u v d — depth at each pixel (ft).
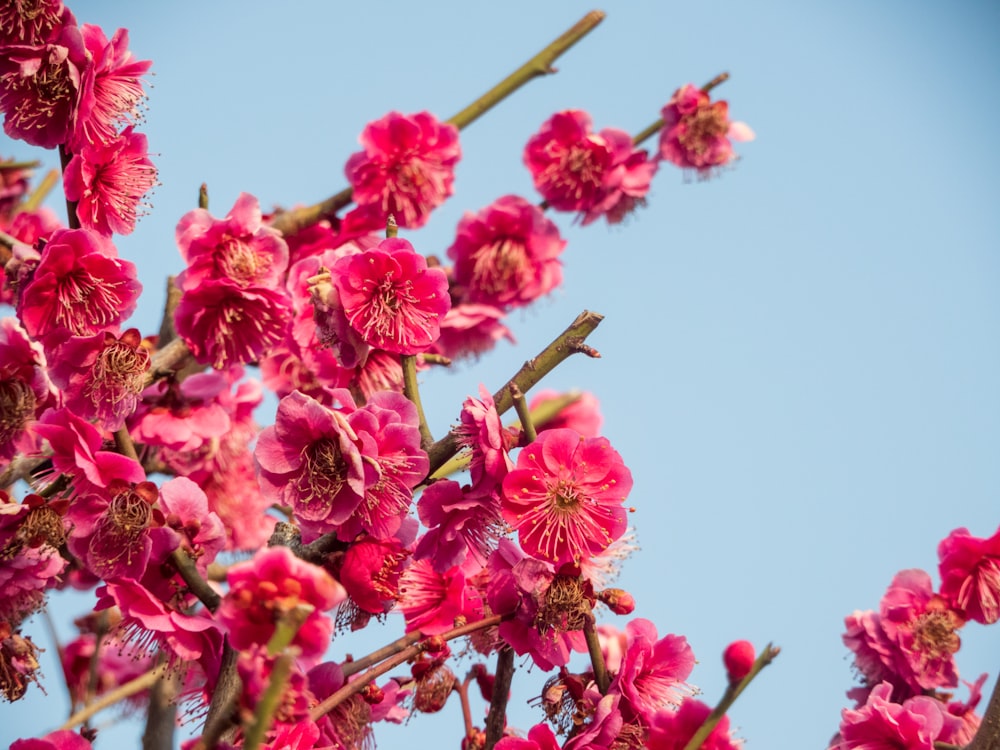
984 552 18.92
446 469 15.16
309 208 23.20
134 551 14.20
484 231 24.79
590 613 13.76
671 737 14.51
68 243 15.51
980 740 14.98
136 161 16.66
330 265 15.71
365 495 13.73
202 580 14.07
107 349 15.61
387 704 14.97
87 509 14.64
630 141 25.80
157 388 18.29
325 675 13.87
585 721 14.48
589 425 20.34
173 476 19.47
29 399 15.71
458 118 24.30
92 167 16.25
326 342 15.03
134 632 14.61
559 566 13.74
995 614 18.71
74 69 15.72
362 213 23.58
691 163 26.30
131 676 24.53
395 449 13.79
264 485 13.70
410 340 14.92
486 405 13.94
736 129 26.50
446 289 15.03
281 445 13.74
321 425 13.60
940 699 18.71
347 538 13.88
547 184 25.86
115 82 16.60
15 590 15.33
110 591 13.82
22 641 15.71
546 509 13.50
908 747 16.24
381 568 14.05
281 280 17.89
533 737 14.55
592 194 25.81
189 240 16.85
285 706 11.51
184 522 14.48
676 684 15.16
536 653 14.78
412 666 15.58
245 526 20.66
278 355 21.36
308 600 11.45
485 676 17.31
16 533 14.84
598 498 13.62
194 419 18.19
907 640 18.88
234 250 16.98
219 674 13.57
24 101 15.88
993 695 15.23
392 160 23.68
